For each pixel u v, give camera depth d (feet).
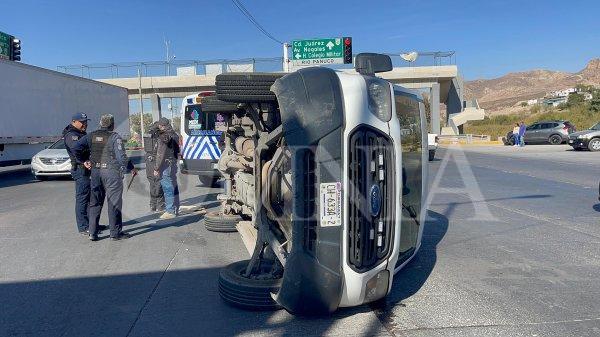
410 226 17.30
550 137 112.57
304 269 13.16
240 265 16.72
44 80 61.41
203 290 17.46
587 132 88.22
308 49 98.02
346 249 13.16
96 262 21.15
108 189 24.54
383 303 15.25
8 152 55.98
